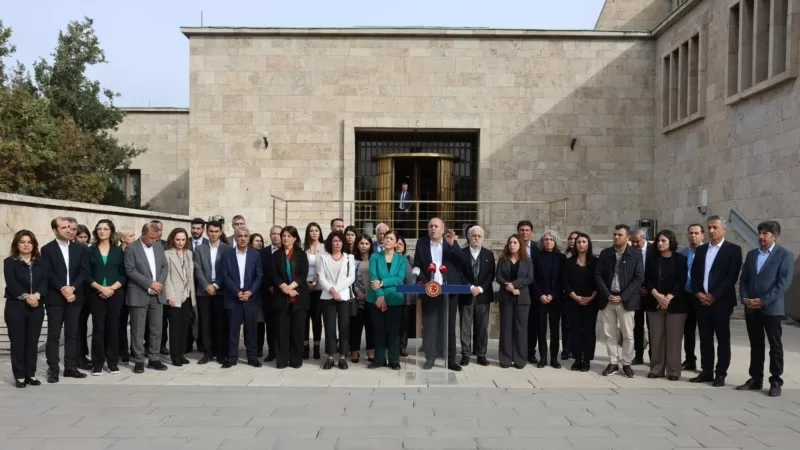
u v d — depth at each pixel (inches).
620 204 843.4
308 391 322.0
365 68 840.3
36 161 768.9
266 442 237.9
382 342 386.9
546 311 390.3
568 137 844.0
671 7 1005.2
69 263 343.9
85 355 384.8
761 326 327.6
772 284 322.3
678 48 782.5
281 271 381.7
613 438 245.0
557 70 842.8
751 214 631.8
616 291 366.0
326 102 839.7
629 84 843.4
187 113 1143.0
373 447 232.7
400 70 840.3
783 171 582.9
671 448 233.8
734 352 435.5
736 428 259.4
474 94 841.5
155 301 373.7
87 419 266.8
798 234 559.5
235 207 842.2
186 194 1139.9
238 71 840.3
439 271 372.2
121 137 1144.2
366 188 879.1
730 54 667.4
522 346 385.4
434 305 343.3
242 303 386.6
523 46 841.5
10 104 761.0
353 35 836.6
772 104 600.7
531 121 842.2
